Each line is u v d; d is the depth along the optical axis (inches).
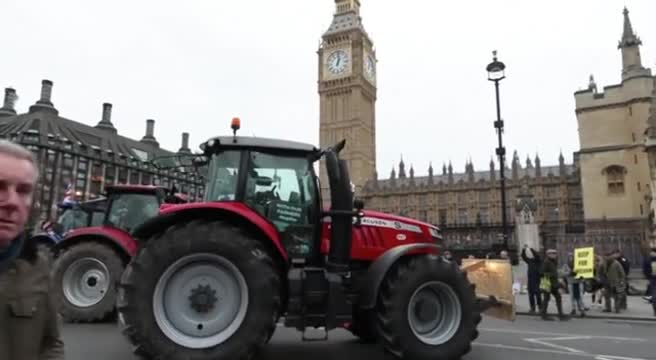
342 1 4296.3
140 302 195.8
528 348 280.1
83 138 2348.7
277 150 245.0
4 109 2536.9
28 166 71.7
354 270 245.6
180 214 216.1
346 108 3998.5
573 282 507.2
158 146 3002.0
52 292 77.6
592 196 1261.1
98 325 338.3
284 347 277.7
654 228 914.7
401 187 3833.7
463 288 235.6
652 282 495.5
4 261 71.2
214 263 208.1
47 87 2388.0
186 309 204.2
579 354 260.7
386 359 241.8
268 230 218.7
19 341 69.9
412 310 229.0
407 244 248.2
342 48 4114.2
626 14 1279.5
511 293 304.3
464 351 230.2
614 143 1248.2
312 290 215.9
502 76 668.1
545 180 3388.3
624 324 428.5
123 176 2298.2
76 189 2062.0
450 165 3816.4
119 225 397.4
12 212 68.9
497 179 3575.3
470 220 3540.8
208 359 195.0
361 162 3919.8
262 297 203.2
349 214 228.2
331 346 282.2
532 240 968.9
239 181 234.7
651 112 965.2
